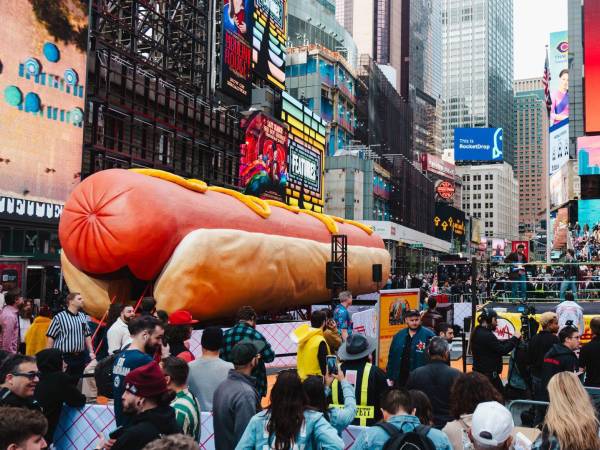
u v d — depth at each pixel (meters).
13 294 10.66
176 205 14.12
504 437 3.99
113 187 13.78
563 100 104.75
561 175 94.12
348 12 180.12
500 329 15.95
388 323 12.95
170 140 33.75
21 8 22.39
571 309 13.40
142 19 33.44
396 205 89.81
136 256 13.53
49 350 6.00
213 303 14.50
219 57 43.69
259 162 46.53
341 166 76.19
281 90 56.28
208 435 5.95
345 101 84.62
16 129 22.09
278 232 18.52
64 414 6.56
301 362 7.39
